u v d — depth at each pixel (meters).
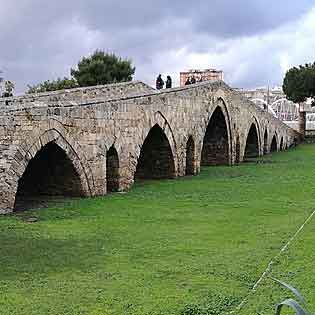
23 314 9.71
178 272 12.29
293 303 5.40
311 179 31.42
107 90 34.44
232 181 31.00
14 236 16.06
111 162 26.34
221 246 14.77
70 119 22.75
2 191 19.69
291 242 14.82
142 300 10.42
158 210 20.72
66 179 24.08
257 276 11.89
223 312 9.74
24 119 20.33
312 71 78.56
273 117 62.47
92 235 16.30
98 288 11.17
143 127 28.69
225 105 43.59
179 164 33.84
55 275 12.09
